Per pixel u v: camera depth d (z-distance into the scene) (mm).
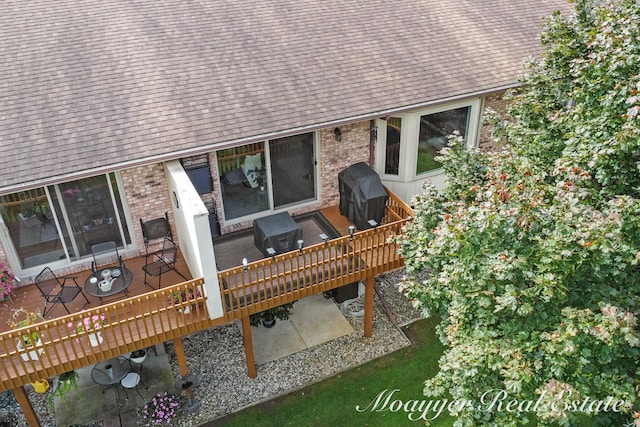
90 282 10758
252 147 12188
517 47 14227
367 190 12102
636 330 7293
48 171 9602
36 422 10172
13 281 11078
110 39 12383
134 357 11711
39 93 10922
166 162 10984
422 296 9258
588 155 8156
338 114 11555
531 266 7266
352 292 13344
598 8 10305
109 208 11344
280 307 13047
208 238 9461
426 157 13641
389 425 10898
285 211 12938
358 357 12430
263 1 14406
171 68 11938
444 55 13562
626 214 7066
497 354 7434
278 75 12227
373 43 13578
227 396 11547
